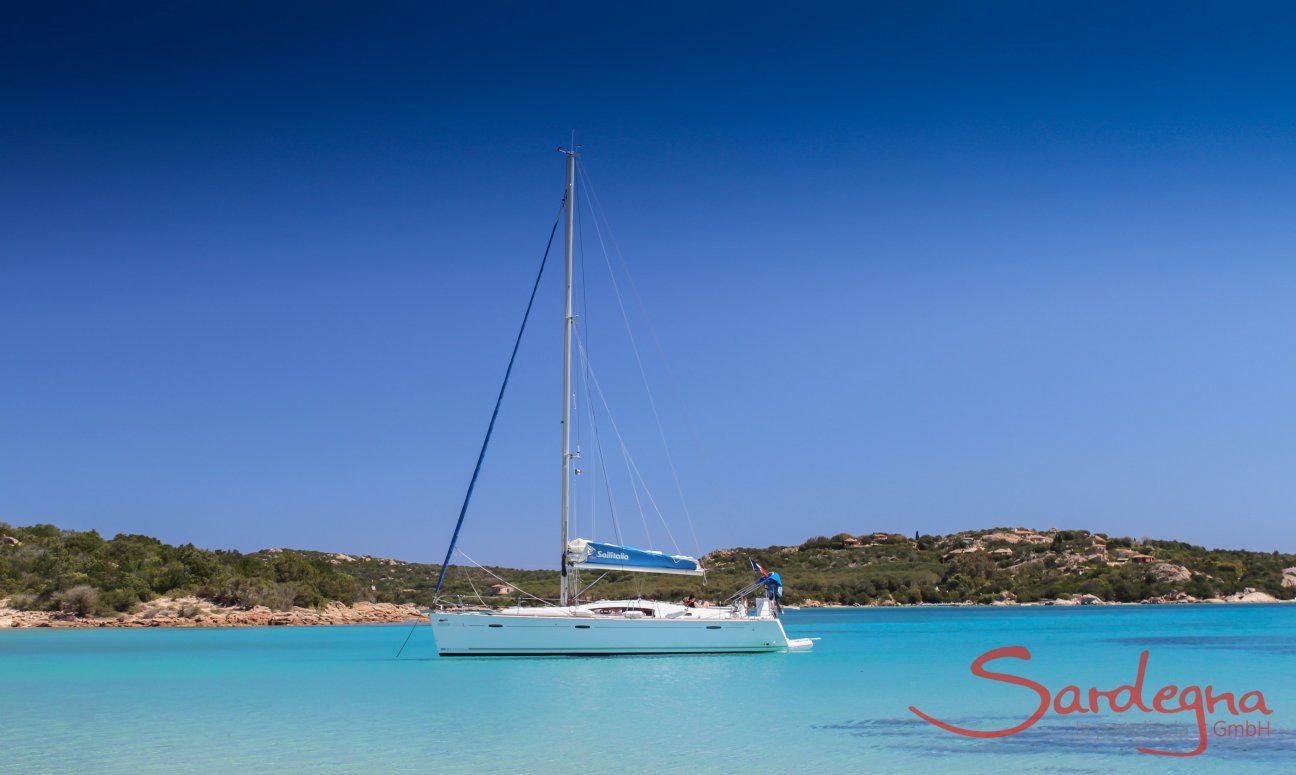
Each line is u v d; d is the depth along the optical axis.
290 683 27.56
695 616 30.69
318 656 38.62
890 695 23.44
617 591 66.75
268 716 20.83
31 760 16.28
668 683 25.25
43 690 26.53
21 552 75.75
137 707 22.69
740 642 30.89
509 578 73.50
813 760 15.86
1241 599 119.81
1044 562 137.75
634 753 16.45
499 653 29.28
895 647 41.28
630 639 29.69
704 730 18.56
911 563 144.50
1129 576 127.19
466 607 30.30
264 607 74.56
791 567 144.50
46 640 51.75
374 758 16.19
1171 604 118.75
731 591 69.25
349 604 84.44
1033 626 63.53
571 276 31.48
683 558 30.70
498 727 18.98
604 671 27.28
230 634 58.59
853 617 84.56
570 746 17.06
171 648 44.41
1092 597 120.00
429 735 18.19
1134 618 77.38
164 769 15.50
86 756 16.58
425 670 28.41
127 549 80.06
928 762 15.66
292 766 15.62
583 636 29.50
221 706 22.66
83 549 78.81
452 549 31.12
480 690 24.19
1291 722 19.52
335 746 17.22
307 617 73.25
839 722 19.48
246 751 16.84
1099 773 14.89
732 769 15.22
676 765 15.52
